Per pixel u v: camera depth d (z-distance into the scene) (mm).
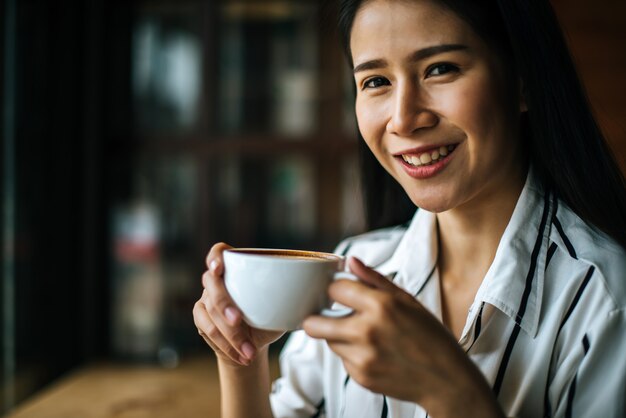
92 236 1845
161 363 1801
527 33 638
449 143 630
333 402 820
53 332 1708
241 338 605
